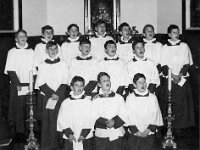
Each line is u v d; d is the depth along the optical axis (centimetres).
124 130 532
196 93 685
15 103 654
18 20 786
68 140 498
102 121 490
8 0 764
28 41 786
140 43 596
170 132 580
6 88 710
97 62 602
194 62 695
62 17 972
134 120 503
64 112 498
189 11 771
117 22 953
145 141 502
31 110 573
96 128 499
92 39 687
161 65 679
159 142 609
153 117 504
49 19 966
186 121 670
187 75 673
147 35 685
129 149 509
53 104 577
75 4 973
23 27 841
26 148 573
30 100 570
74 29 682
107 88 500
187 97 672
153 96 514
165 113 671
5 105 705
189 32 773
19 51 666
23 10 845
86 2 953
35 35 884
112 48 596
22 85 653
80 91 501
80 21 974
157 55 681
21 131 658
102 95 503
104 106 498
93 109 499
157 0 962
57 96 579
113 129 495
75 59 602
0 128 476
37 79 595
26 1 858
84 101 501
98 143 496
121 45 678
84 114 497
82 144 495
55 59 598
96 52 680
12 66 660
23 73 663
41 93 627
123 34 680
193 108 675
